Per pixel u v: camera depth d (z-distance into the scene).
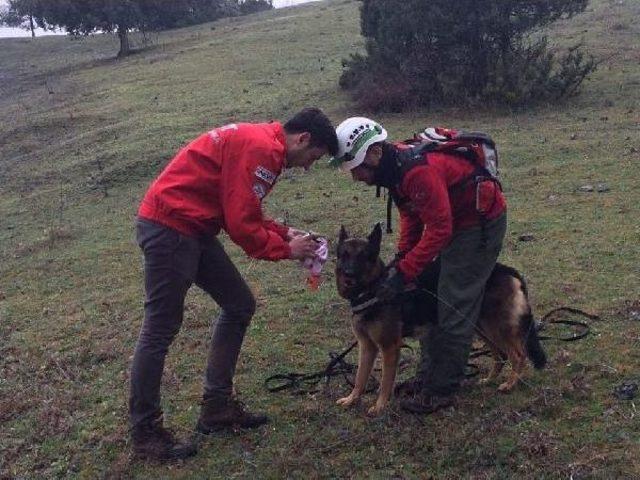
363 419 4.86
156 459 4.61
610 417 4.48
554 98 14.95
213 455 4.65
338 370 5.58
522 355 4.89
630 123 12.64
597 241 7.82
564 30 21.52
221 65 23.88
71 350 6.76
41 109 22.72
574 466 4.00
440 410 4.78
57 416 5.52
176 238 4.31
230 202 4.25
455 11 15.10
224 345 4.80
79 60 36.03
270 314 6.88
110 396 5.73
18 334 7.38
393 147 4.46
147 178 13.41
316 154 4.43
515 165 11.21
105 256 9.68
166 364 6.09
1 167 16.42
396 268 4.46
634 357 5.22
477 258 4.55
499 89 14.66
